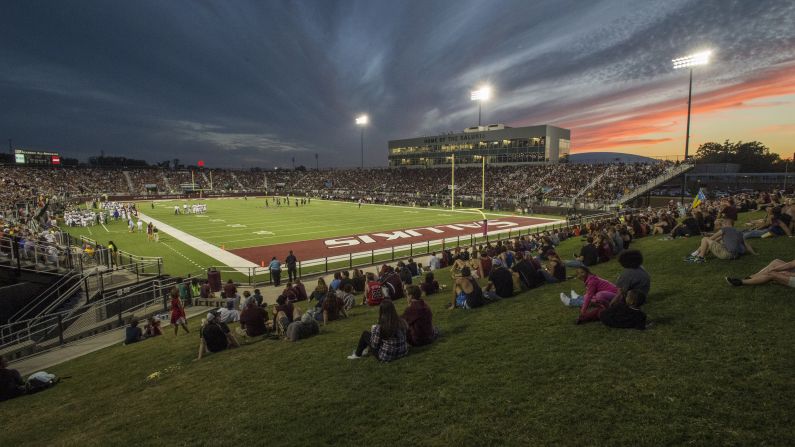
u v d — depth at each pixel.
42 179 86.19
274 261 20.50
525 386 4.89
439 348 6.60
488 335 6.97
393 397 5.09
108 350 11.23
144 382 7.51
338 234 38.38
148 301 16.70
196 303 17.41
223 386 6.46
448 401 4.78
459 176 88.62
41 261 18.22
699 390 4.25
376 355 6.40
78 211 52.47
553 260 10.98
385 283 12.17
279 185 118.94
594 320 6.86
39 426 6.16
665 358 5.11
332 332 8.88
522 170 80.62
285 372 6.64
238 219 50.84
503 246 17.80
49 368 9.99
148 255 28.89
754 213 21.22
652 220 22.72
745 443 3.35
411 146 111.75
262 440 4.54
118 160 173.38
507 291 9.68
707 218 15.78
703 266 9.74
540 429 3.96
